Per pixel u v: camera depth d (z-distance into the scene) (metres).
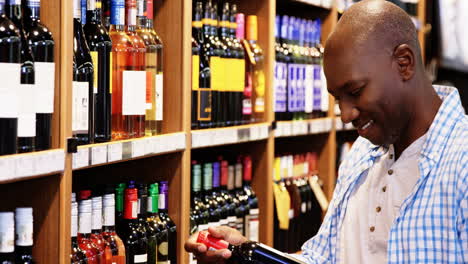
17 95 1.95
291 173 4.21
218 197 3.44
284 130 3.89
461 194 1.75
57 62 2.15
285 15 4.25
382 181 1.98
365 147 2.08
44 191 2.18
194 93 3.11
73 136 2.28
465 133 1.80
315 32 4.36
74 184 2.93
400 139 1.92
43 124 2.10
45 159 2.04
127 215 2.69
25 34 2.08
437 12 6.43
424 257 1.81
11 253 2.01
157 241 2.83
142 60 2.64
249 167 3.72
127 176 3.06
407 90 1.83
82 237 2.44
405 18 1.83
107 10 2.71
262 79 3.74
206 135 3.10
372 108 1.79
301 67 4.12
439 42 6.44
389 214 1.94
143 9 2.78
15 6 2.03
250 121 3.62
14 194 2.21
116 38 2.59
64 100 2.15
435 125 1.83
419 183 1.83
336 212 2.12
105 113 2.46
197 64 3.11
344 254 2.07
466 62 6.38
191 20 3.03
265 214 3.81
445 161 1.80
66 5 2.15
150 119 2.78
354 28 1.80
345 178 2.10
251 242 1.98
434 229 1.80
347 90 1.80
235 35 3.53
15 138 1.95
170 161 2.99
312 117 4.33
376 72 1.78
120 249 2.57
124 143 2.48
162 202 2.92
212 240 1.95
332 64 1.81
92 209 2.48
